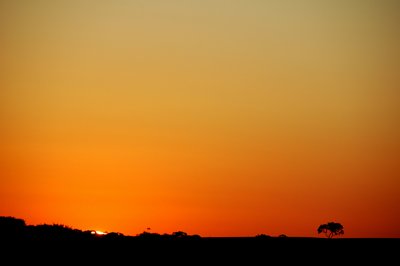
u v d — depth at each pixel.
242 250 91.19
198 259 82.12
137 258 80.44
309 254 89.00
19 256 76.56
